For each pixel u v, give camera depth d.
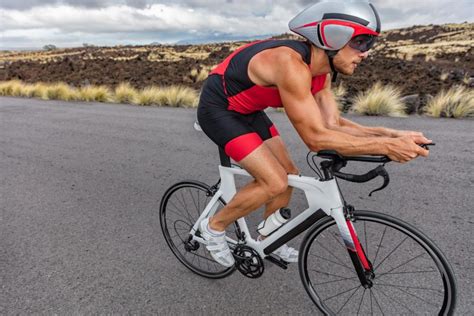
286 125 6.65
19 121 8.53
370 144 1.49
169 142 6.00
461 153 4.55
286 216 1.99
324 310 2.11
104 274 2.59
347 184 3.87
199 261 2.68
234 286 2.41
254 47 1.77
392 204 3.34
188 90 11.20
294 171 2.12
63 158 5.43
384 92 7.86
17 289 2.46
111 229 3.23
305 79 1.57
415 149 1.42
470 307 2.08
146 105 10.66
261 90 1.75
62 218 3.48
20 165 5.20
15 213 3.64
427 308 2.11
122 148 5.79
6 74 23.34
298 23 1.61
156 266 2.67
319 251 2.71
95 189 4.17
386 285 2.28
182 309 2.22
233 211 2.01
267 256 2.14
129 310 2.22
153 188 4.11
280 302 2.25
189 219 3.08
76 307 2.26
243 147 1.84
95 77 18.95
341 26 1.50
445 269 1.64
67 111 9.79
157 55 35.44
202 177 4.38
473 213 3.08
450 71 13.41
